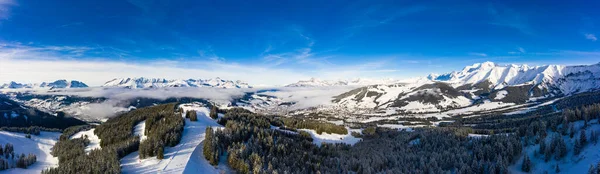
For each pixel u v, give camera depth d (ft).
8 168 424.87
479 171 384.27
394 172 384.47
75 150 489.26
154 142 390.63
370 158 454.40
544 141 416.26
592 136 382.22
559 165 375.04
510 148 412.77
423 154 461.78
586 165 346.95
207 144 386.32
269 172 336.90
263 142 434.30
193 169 330.95
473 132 635.25
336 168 403.13
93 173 314.14
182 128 484.33
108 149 399.24
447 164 418.10
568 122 467.11
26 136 651.25
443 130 633.20
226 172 348.18
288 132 600.80
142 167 338.54
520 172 387.34
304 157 416.87
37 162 476.95
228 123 528.22
